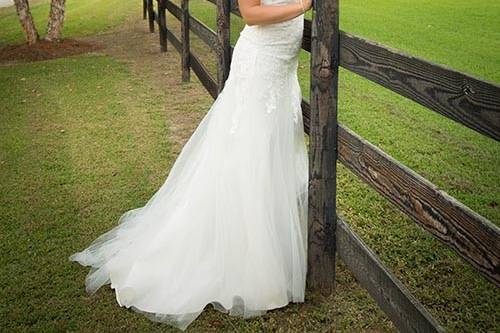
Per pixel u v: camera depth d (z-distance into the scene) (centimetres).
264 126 275
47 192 411
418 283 287
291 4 260
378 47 206
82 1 1602
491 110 149
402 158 434
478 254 160
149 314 270
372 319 262
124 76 743
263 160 275
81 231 354
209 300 271
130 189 412
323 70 240
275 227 275
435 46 743
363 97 586
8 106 629
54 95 664
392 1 1095
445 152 445
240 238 270
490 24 864
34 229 357
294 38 271
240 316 268
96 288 292
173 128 542
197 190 286
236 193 273
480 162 425
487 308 266
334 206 263
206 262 281
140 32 1068
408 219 350
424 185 186
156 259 285
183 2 652
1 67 823
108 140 514
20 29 1226
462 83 161
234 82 285
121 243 320
